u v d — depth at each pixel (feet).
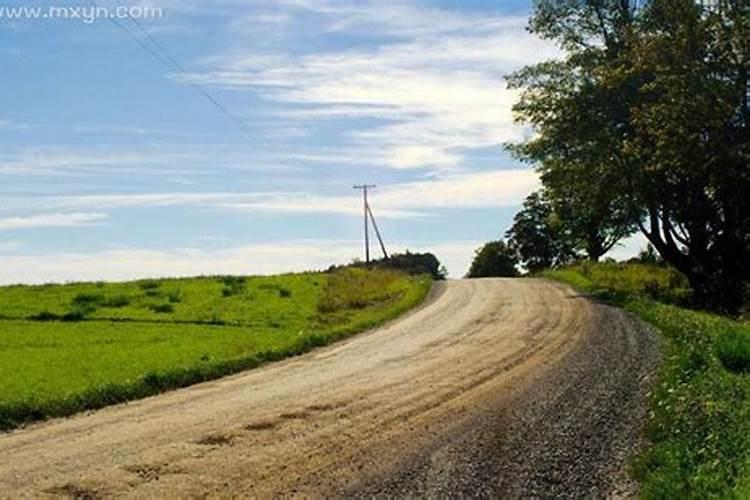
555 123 171.53
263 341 101.40
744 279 158.81
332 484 39.73
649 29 164.86
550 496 38.27
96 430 52.65
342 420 54.75
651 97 162.71
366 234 324.19
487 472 41.98
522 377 71.82
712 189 154.92
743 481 35.76
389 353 91.91
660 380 65.41
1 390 65.26
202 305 148.77
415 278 223.71
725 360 67.41
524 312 133.80
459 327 116.67
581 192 173.58
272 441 48.60
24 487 38.37
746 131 144.05
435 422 53.93
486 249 402.11
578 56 173.88
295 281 196.95
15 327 117.80
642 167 158.81
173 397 66.23
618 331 103.60
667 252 169.58
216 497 37.37
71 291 167.32
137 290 171.01
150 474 40.91
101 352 92.43
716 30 145.48
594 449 46.65
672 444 44.42
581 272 220.02
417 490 38.86
